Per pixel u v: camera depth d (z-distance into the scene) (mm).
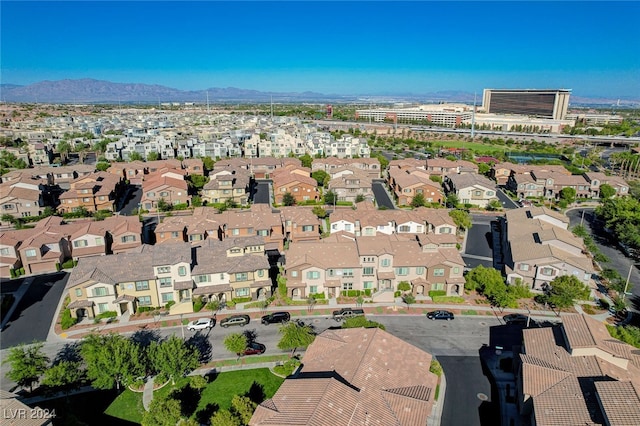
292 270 61750
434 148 199125
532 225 77312
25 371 42594
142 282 59156
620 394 34156
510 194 123125
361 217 84125
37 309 59906
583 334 42156
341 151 159750
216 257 63906
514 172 130625
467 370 47250
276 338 53438
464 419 40219
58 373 41344
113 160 154375
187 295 61281
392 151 196125
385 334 43812
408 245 67438
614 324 56500
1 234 73125
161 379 43844
